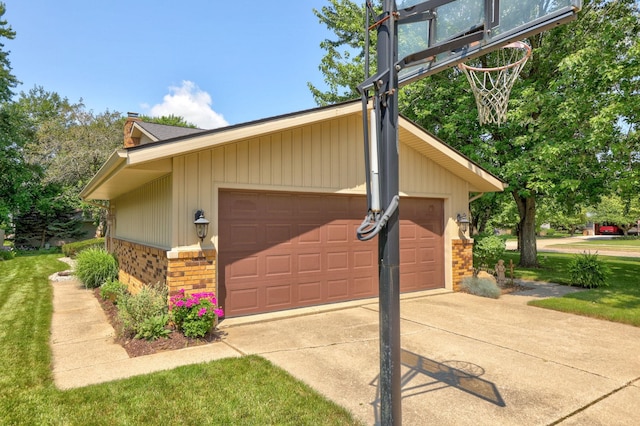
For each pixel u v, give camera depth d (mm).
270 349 5074
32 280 11961
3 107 24391
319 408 3439
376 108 2471
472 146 12125
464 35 2559
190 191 6184
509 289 9812
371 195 2441
